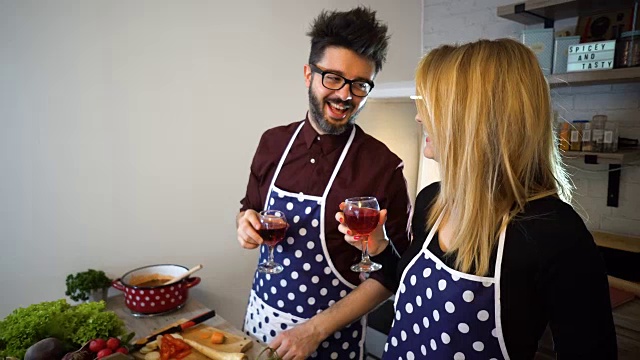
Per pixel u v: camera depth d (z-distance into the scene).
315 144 1.40
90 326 1.07
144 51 1.88
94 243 1.86
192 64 2.01
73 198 1.79
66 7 1.67
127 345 1.14
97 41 1.76
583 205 2.38
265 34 2.21
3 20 1.56
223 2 2.05
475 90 0.85
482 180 0.88
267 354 1.19
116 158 1.87
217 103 2.10
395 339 1.09
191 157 2.07
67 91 1.72
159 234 2.03
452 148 0.91
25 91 1.63
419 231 1.14
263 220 1.20
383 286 1.26
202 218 2.14
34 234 1.72
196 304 1.75
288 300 1.38
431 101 0.92
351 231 1.13
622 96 2.20
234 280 2.29
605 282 0.80
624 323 1.74
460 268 0.92
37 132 1.68
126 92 1.85
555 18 2.32
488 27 2.71
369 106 2.65
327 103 1.29
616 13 2.08
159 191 2.00
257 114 2.24
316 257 1.36
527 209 0.87
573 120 2.37
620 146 2.17
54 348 0.97
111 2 1.77
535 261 0.83
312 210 1.36
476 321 0.89
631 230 2.24
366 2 2.66
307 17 2.35
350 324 1.37
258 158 1.55
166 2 1.90
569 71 2.06
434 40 2.98
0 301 1.68
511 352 0.89
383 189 1.35
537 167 0.89
